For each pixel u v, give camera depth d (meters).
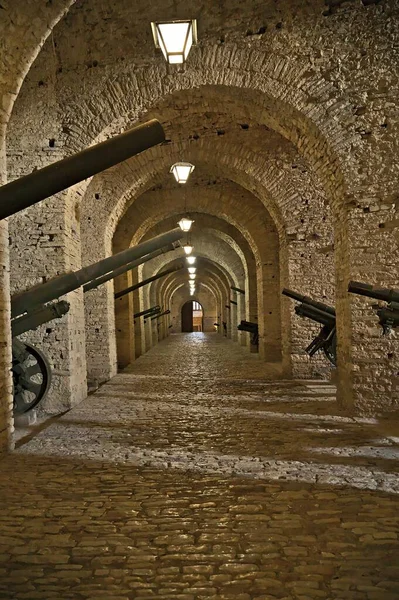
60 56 8.04
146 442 5.79
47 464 4.94
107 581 2.77
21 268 8.24
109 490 4.18
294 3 7.36
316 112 7.28
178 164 8.36
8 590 2.69
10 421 5.47
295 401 8.43
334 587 2.69
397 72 7.08
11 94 5.59
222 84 7.61
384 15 7.16
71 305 8.42
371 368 7.04
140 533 3.36
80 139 8.11
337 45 7.25
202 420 7.01
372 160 7.11
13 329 7.20
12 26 5.26
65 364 8.23
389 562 2.94
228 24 7.54
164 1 7.74
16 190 3.56
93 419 7.17
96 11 7.91
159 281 26.80
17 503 3.90
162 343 26.69
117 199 11.35
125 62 7.90
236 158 11.03
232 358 16.61
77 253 9.05
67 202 8.40
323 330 10.11
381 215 7.05
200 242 21.53
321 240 11.06
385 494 3.99
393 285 7.02
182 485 4.28
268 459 5.01
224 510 3.72
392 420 6.82
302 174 10.95
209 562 2.96
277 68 7.40
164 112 8.72
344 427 6.40
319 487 4.17
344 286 7.46
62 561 3.00
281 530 3.37
